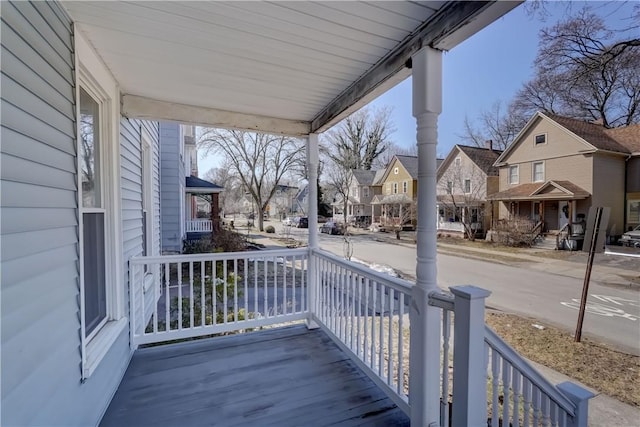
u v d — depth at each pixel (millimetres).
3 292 1008
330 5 1543
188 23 1715
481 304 1477
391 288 2105
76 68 1657
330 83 2553
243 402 2113
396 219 20875
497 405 1569
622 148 12016
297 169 21406
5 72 1047
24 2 1185
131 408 2041
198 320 3945
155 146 5305
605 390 2783
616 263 9047
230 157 21047
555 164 12625
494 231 13742
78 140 1643
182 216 10672
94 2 1498
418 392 1797
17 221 1096
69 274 1513
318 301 3338
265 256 3293
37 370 1214
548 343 3736
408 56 1871
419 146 1794
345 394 2217
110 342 2066
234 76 2418
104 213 2365
